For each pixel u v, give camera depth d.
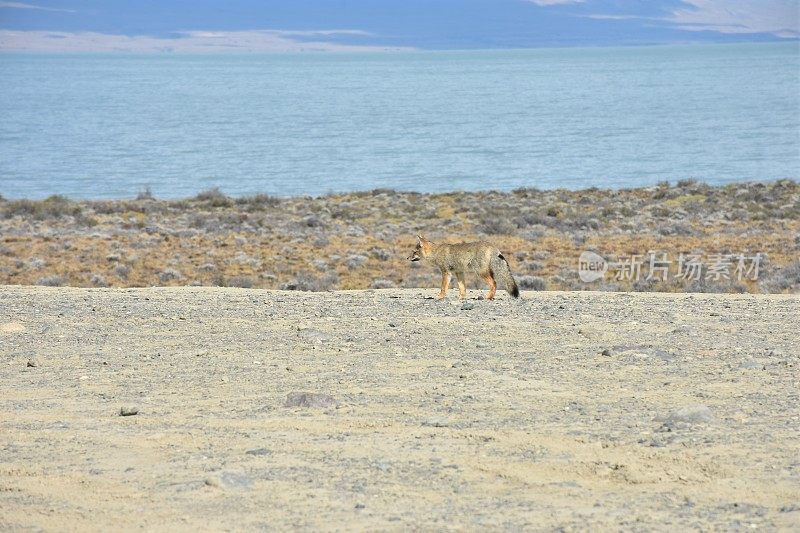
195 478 16.33
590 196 132.38
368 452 17.77
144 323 36.41
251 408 21.81
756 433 18.38
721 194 129.00
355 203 128.25
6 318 37.97
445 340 31.20
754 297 44.78
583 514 14.09
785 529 13.19
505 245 90.50
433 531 13.44
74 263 80.81
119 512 14.68
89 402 23.08
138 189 175.00
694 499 14.76
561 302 41.88
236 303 42.50
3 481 16.48
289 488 15.66
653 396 22.19
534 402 21.75
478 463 16.92
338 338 32.12
